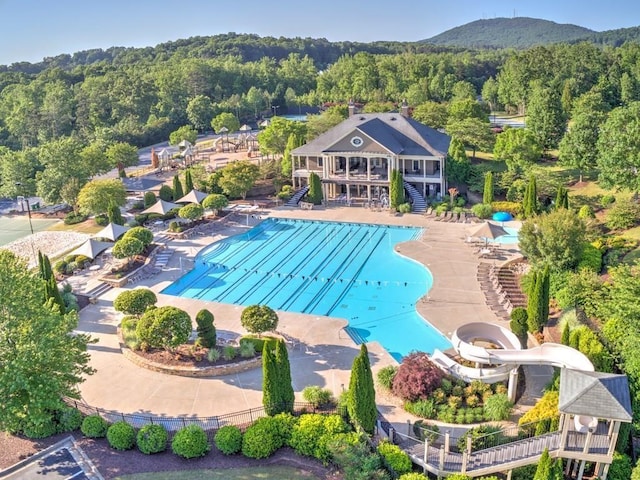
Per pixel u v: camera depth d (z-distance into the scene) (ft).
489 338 105.81
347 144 217.97
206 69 496.23
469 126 251.80
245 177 218.79
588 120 201.26
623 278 99.25
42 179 217.15
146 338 104.42
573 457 75.56
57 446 86.53
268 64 604.08
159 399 97.81
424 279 150.20
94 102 400.67
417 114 299.99
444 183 215.31
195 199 201.98
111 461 83.35
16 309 85.25
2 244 185.68
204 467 82.17
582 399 73.20
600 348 91.61
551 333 112.47
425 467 78.48
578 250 129.59
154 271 157.79
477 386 94.79
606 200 179.63
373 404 84.07
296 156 236.63
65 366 84.53
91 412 93.50
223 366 105.29
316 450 82.12
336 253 171.83
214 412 93.76
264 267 162.30
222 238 185.26
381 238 183.21
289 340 115.85
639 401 84.38
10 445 86.74
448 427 88.12
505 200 203.92
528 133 231.71
